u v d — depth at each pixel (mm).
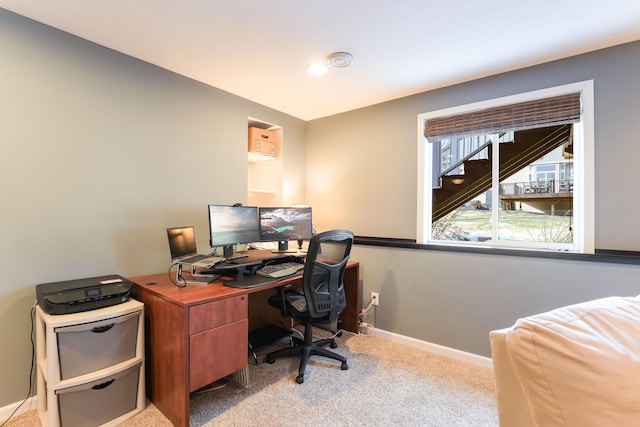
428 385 2072
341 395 1950
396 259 2809
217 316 1737
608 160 1971
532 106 2252
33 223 1771
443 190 2971
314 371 2252
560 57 2121
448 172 2957
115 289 1778
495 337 844
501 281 2293
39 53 1782
